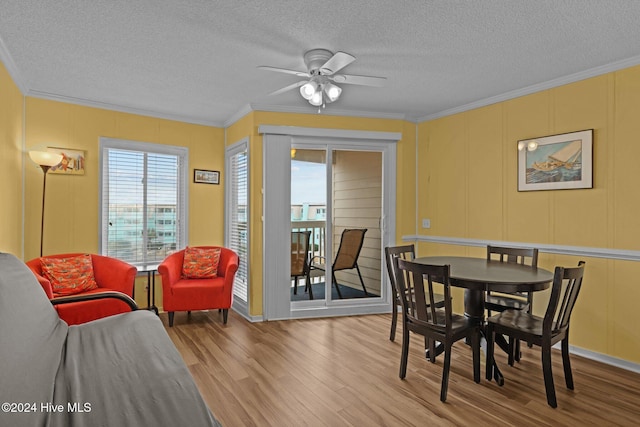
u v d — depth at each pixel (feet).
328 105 13.53
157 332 6.37
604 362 9.86
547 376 7.57
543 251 11.23
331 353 10.21
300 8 7.09
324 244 14.33
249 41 8.46
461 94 12.30
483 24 7.68
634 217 9.41
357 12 7.23
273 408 7.36
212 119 15.44
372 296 14.69
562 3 6.89
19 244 11.32
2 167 9.45
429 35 8.17
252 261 13.39
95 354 5.41
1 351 4.32
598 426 6.84
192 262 13.70
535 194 11.48
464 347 10.84
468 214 13.51
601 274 10.01
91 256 12.21
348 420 6.97
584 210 10.36
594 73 10.04
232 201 15.60
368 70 10.19
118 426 3.68
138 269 12.94
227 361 9.59
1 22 7.63
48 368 4.79
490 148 12.77
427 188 15.07
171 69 10.10
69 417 3.80
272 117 13.44
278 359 9.75
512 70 10.18
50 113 12.15
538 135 11.38
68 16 7.39
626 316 9.53
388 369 9.23
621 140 9.63
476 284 8.13
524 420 7.02
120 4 6.97
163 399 4.20
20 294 5.74
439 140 14.60
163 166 14.75
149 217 14.43
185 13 7.28
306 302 14.05
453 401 7.71
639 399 7.85
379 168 14.73
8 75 9.71
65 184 12.48
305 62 9.29
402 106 13.70
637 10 7.11
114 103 13.17
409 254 14.90
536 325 8.22
